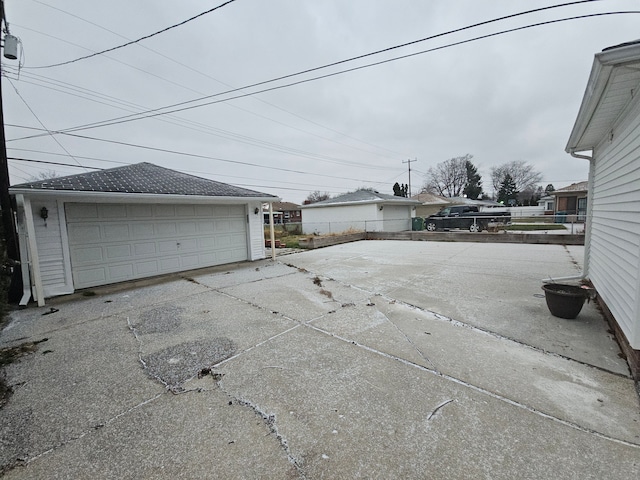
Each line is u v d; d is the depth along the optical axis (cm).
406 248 1134
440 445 173
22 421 205
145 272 684
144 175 765
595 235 480
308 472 156
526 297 473
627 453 164
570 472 152
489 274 643
